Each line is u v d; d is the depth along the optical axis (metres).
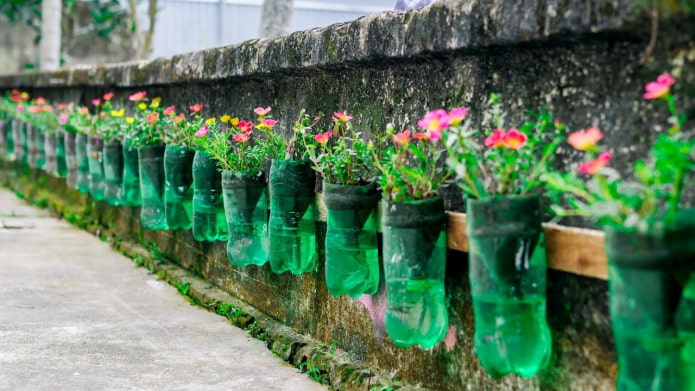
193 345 4.20
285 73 4.19
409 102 3.38
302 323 4.20
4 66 15.21
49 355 3.95
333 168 3.44
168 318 4.73
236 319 4.61
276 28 7.66
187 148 4.91
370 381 3.45
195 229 4.57
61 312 4.80
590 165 2.20
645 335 2.13
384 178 3.01
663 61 2.31
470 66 3.03
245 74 4.50
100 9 14.05
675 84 2.28
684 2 2.12
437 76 3.21
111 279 5.73
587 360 2.58
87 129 6.84
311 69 3.92
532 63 2.76
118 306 4.98
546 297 2.72
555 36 2.50
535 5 2.54
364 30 3.39
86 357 3.94
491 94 2.87
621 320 2.17
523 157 2.61
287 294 4.35
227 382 3.64
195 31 13.71
